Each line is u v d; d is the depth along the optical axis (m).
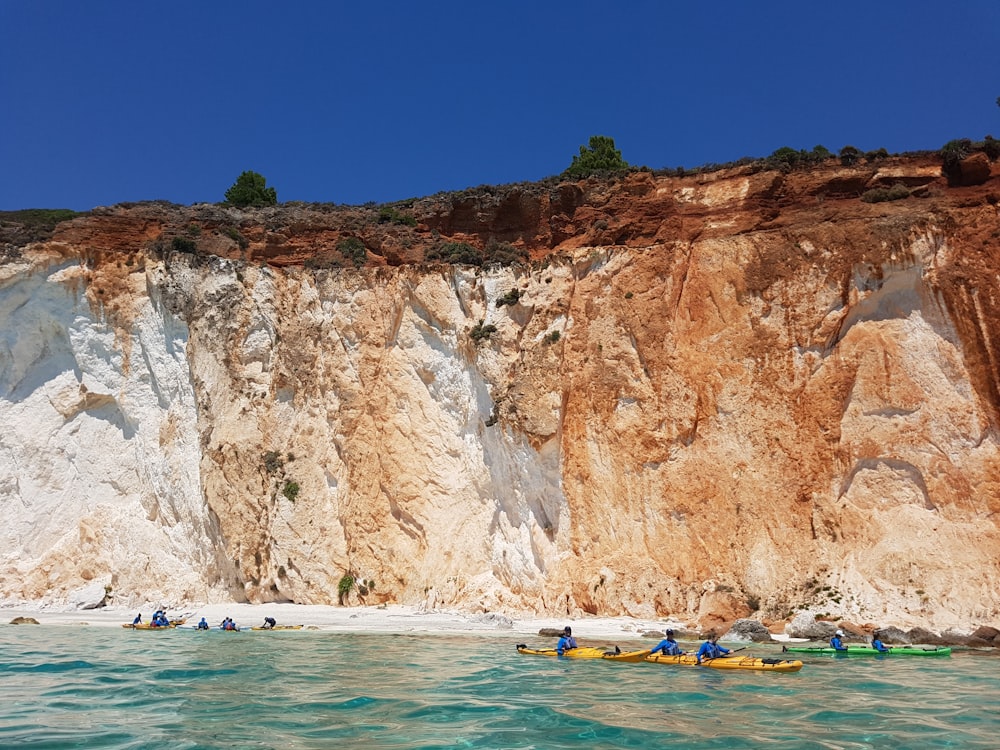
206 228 40.78
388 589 33.12
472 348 35.03
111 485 36.66
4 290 37.50
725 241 33.34
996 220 29.97
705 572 28.61
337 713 14.52
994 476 26.86
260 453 35.53
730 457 30.12
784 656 21.94
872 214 32.22
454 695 16.23
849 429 29.11
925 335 29.33
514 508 32.22
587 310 33.91
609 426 31.73
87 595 33.53
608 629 26.14
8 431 37.03
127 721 13.83
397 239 40.19
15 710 14.73
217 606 32.69
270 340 37.94
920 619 24.81
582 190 38.22
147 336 37.59
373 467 35.19
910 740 12.80
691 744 12.52
